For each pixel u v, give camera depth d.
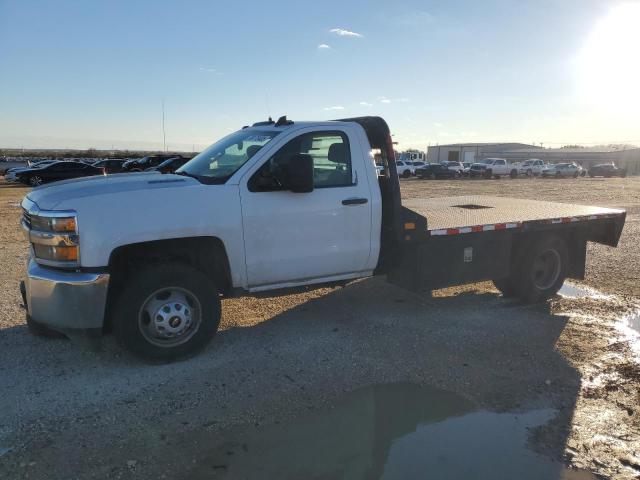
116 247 4.26
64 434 3.53
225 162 5.14
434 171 45.38
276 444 3.46
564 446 3.51
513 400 4.10
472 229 5.94
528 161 51.31
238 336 5.34
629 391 4.27
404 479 3.12
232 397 4.07
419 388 4.27
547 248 6.55
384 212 5.61
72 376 4.39
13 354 4.81
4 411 3.81
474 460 3.33
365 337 5.35
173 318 4.59
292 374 4.48
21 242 10.70
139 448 3.39
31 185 31.06
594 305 6.56
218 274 4.89
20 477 3.08
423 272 5.72
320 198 5.14
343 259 5.37
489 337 5.38
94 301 4.22
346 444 3.48
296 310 6.22
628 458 3.38
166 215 4.43
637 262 9.00
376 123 5.59
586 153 83.19
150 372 4.48
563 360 4.83
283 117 5.39
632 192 28.17
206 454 3.34
